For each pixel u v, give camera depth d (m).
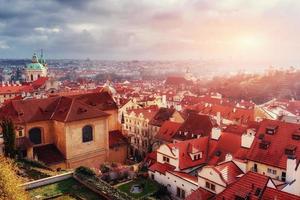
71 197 48.50
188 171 62.03
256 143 58.94
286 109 120.19
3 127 64.25
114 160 83.69
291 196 38.72
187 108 124.69
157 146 90.31
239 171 52.53
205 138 68.44
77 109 74.31
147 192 56.59
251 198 40.69
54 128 74.94
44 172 58.31
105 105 88.56
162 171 60.66
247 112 110.00
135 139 112.88
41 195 48.56
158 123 101.81
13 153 64.38
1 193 32.59
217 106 119.75
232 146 63.78
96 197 48.75
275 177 53.97
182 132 83.06
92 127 76.00
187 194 54.53
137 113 111.62
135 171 66.81
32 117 72.44
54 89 186.00
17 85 191.38
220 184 48.69
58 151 73.69
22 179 52.03
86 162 75.56
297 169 51.50
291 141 55.91
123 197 47.75
